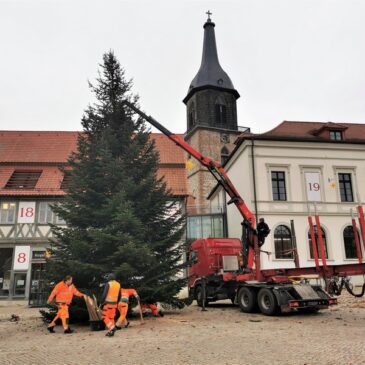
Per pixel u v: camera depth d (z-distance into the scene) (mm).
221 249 18156
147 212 13320
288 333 9203
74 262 11305
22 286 24125
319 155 29781
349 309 13914
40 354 7492
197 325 10906
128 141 14477
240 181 30672
